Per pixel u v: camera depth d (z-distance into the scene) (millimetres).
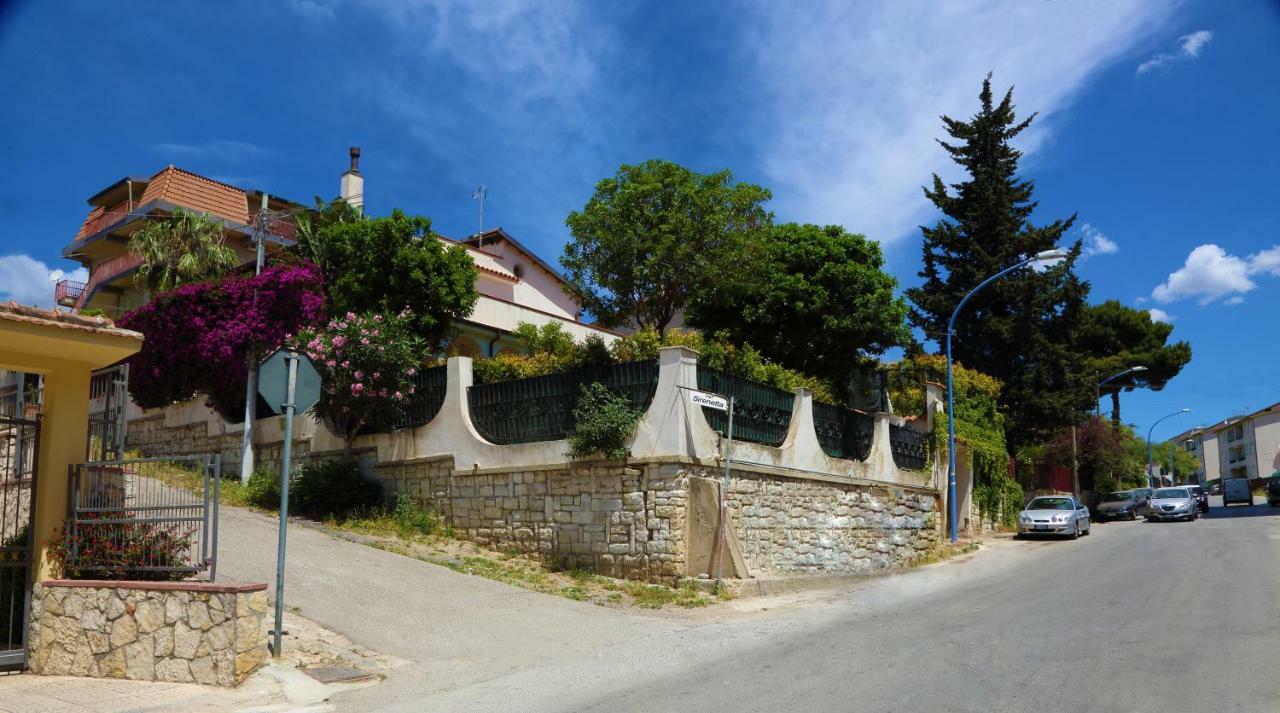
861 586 15406
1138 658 7520
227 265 27812
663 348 13594
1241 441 98000
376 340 16828
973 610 11258
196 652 7824
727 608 12047
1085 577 15141
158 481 8992
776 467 15359
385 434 17156
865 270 22266
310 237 24000
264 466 19422
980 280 33688
